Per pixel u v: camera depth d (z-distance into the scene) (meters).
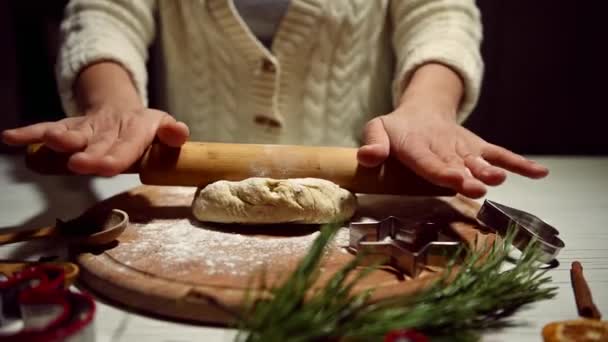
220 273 0.41
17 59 1.00
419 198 0.58
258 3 0.69
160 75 0.84
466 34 0.67
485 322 0.38
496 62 1.19
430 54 0.64
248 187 0.48
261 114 0.74
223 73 0.74
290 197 0.48
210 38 0.71
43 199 0.63
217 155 0.52
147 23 0.70
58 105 1.06
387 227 0.47
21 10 0.96
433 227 0.46
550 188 0.69
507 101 1.22
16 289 0.36
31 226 0.55
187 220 0.51
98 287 0.41
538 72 1.19
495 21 1.15
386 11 0.74
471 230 0.50
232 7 0.67
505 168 0.49
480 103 1.23
